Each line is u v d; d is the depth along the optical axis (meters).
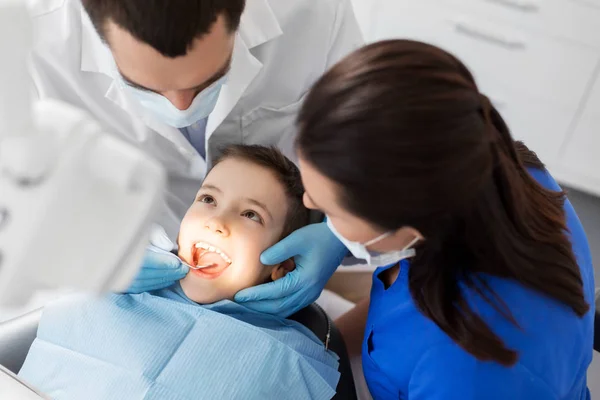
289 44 1.12
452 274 0.66
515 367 0.63
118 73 0.85
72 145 0.32
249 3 0.98
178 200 1.25
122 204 0.33
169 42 0.66
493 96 2.36
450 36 2.33
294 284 1.00
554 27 2.08
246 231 1.04
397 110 0.51
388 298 0.81
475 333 0.63
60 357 0.90
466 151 0.53
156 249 0.99
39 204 0.30
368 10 2.48
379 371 0.83
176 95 0.80
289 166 1.12
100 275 0.32
